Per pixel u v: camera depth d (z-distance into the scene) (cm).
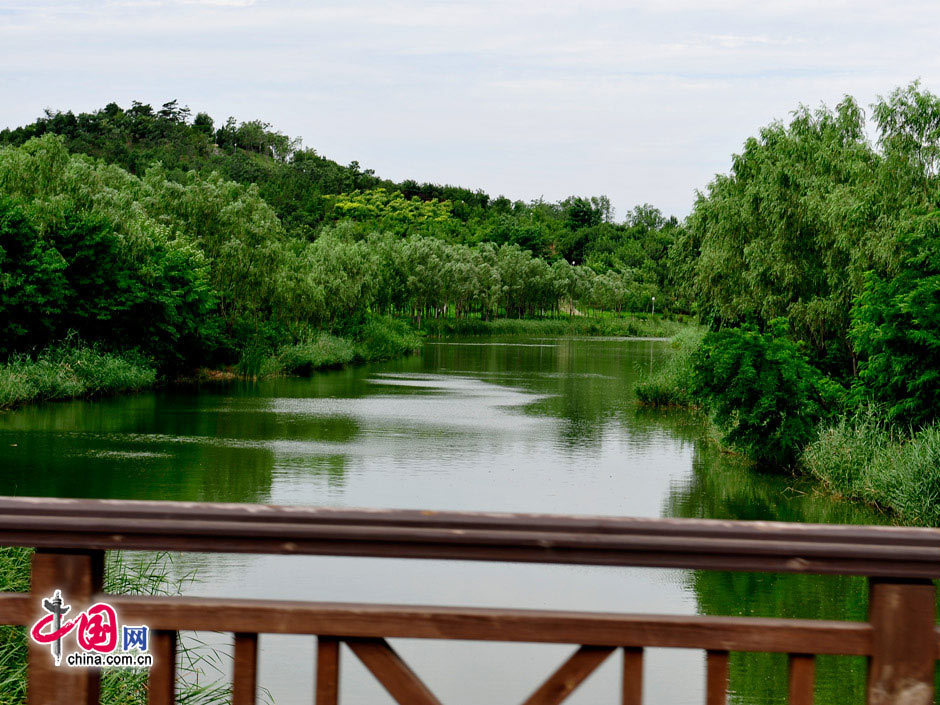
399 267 6175
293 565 920
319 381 3234
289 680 635
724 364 1570
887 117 2014
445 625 190
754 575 954
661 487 1397
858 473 1330
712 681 191
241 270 3488
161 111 16650
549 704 192
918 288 1377
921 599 188
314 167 16075
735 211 2541
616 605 839
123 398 2483
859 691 643
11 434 1775
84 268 2689
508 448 1756
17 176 2784
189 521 189
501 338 7300
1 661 428
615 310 10069
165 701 195
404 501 1244
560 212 15900
